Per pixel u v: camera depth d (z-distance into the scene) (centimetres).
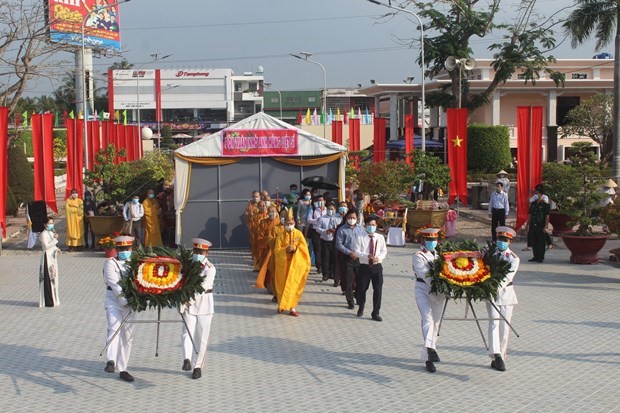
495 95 4966
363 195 2256
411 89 5478
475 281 915
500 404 827
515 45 4184
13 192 3209
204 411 812
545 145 5122
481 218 2920
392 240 2192
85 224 2197
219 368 977
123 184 2230
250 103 11062
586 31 3141
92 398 859
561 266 1798
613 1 3064
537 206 1853
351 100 10600
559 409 811
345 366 982
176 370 966
